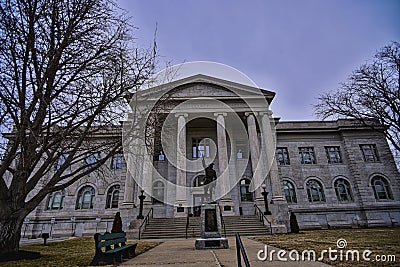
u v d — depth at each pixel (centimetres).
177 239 1736
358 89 2027
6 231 873
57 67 905
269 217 2058
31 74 902
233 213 2291
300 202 3077
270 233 1900
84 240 1767
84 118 972
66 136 957
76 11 893
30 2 846
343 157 3309
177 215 2300
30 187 942
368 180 3159
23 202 927
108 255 714
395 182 3156
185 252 930
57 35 885
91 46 920
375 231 1859
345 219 3008
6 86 900
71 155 983
